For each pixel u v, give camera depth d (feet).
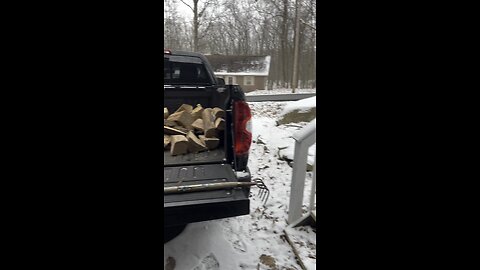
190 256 7.92
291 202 9.27
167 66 13.64
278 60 117.08
